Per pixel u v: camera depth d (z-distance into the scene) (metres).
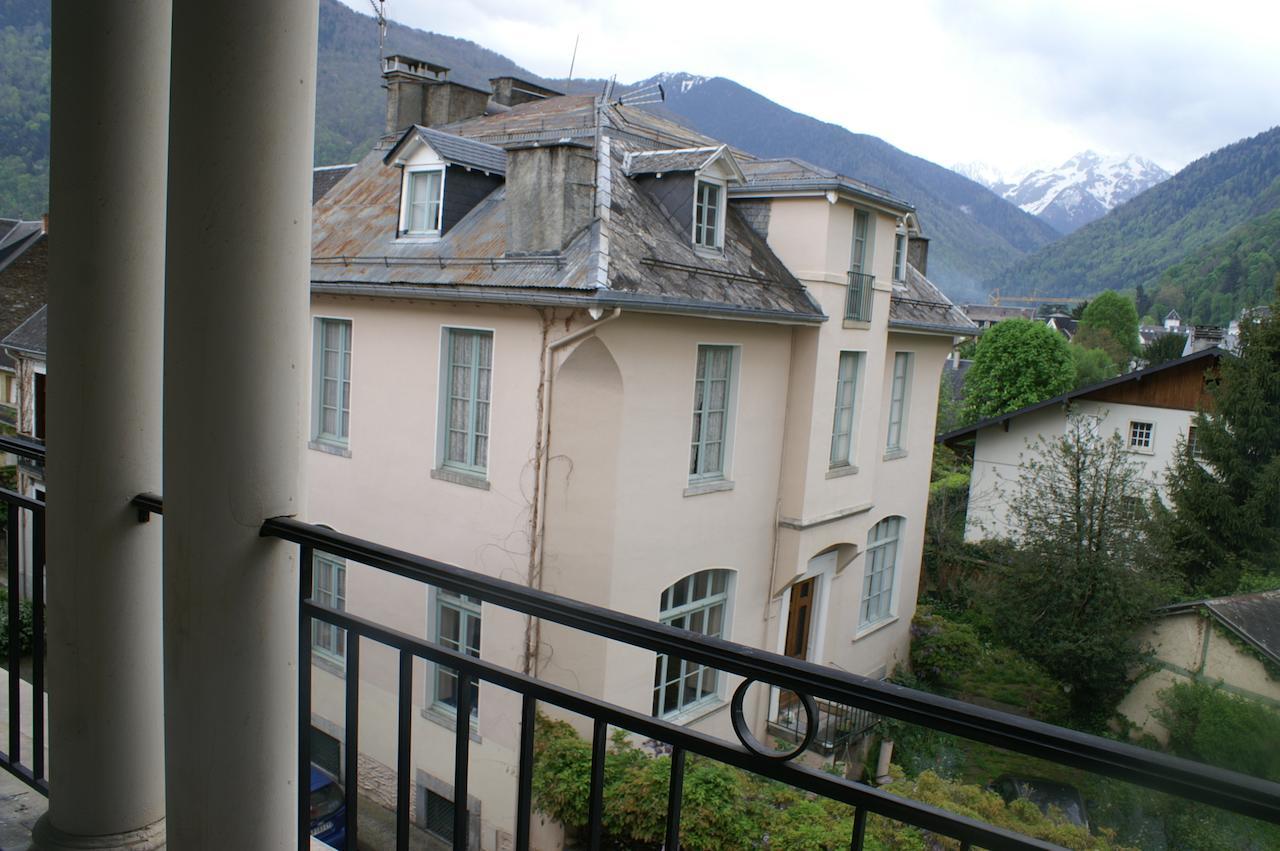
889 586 18.16
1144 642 17.06
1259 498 21.52
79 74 2.40
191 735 2.14
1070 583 16.56
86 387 2.50
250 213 1.95
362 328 12.83
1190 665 16.56
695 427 12.24
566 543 11.00
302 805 2.23
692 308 10.90
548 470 10.91
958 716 1.25
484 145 13.34
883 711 1.32
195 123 1.93
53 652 2.64
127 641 2.62
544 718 10.98
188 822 2.18
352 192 15.44
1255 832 11.62
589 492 10.91
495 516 11.43
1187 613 16.62
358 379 12.93
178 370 2.03
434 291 11.38
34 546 3.00
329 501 13.41
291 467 2.10
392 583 12.44
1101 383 26.50
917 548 18.70
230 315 1.97
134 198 2.48
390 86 18.75
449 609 12.09
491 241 11.95
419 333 12.10
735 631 13.30
